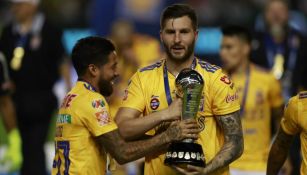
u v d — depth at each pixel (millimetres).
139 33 35562
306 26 41031
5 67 24625
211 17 43375
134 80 15234
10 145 29594
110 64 15391
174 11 14703
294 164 23922
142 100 15031
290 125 15477
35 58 25875
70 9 43312
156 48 27922
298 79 24594
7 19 40469
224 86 14789
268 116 21391
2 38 26031
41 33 25953
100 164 15328
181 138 14250
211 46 40094
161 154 14977
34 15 26031
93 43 15328
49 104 26125
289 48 26562
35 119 25906
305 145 15242
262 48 26406
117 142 14906
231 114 14797
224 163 14562
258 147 21062
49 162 29922
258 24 27156
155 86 15008
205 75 14852
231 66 21531
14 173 29516
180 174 14578
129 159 14828
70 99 15320
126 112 14977
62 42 26250
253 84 21391
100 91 15539
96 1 35562
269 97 21500
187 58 14883
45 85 26062
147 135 15117
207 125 14891
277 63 26531
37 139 25953
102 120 15000
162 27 14828
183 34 14664
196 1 43688
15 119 26062
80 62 15336
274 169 16406
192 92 14188
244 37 21469
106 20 35469
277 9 26625
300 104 15203
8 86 24641
